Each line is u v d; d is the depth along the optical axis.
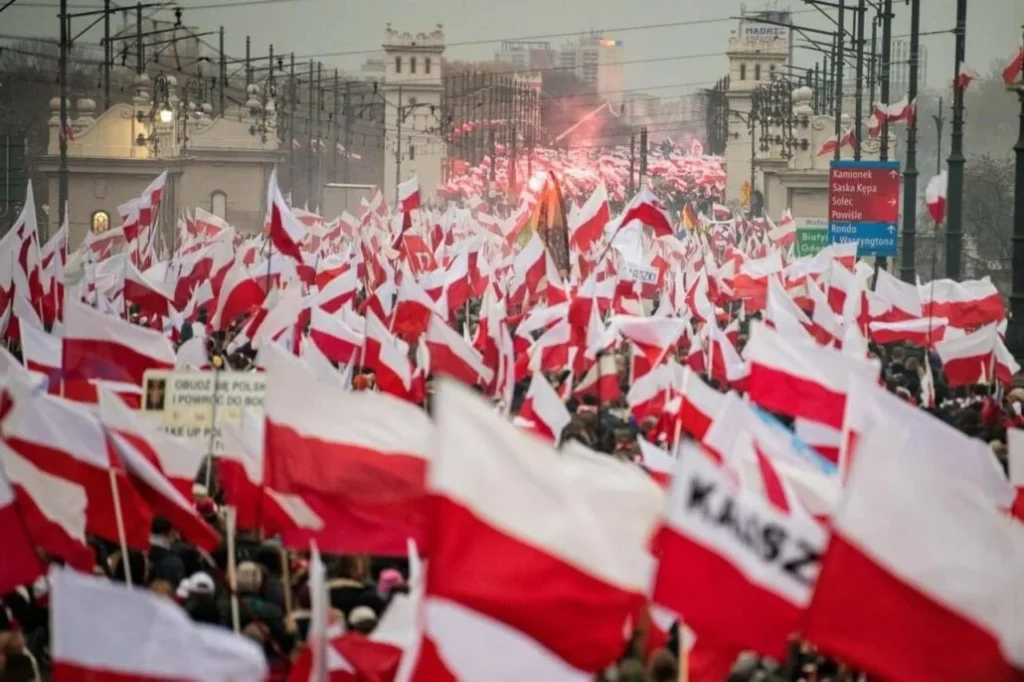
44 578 41.00
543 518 26.67
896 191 138.38
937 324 88.38
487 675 27.16
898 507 27.58
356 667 31.44
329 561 44.75
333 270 103.44
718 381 71.06
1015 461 38.38
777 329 61.91
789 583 27.92
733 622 27.91
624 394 74.75
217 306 92.94
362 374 67.44
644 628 33.28
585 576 26.81
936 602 27.55
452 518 26.16
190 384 47.09
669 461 43.47
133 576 43.41
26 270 84.25
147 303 81.62
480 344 77.12
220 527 46.28
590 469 28.20
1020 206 107.69
